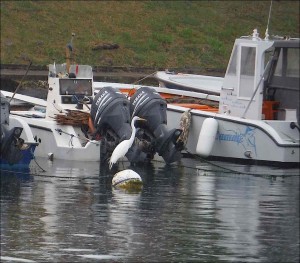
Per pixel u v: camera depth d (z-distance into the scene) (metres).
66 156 57.97
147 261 36.78
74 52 96.38
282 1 116.44
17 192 48.25
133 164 57.34
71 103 60.50
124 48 99.31
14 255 37.00
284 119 60.88
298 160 58.19
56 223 41.84
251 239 40.06
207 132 59.69
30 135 56.09
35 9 103.06
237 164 59.22
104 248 38.16
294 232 41.38
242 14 111.69
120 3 108.69
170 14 108.50
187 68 96.25
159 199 47.53
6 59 93.56
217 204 46.78
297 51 60.50
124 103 57.38
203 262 36.84
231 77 61.59
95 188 49.81
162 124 58.12
